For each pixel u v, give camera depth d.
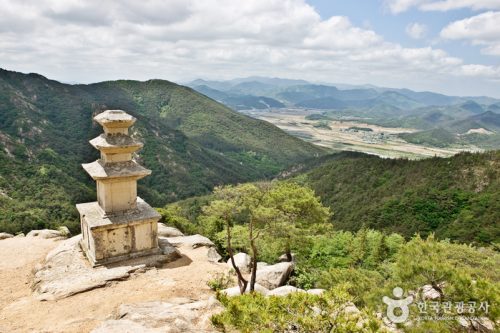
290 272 23.77
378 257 33.38
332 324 8.62
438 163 90.00
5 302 16.67
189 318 12.52
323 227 26.72
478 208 67.31
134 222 19.94
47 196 77.88
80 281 17.47
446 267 11.16
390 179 92.81
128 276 18.48
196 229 37.75
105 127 19.34
